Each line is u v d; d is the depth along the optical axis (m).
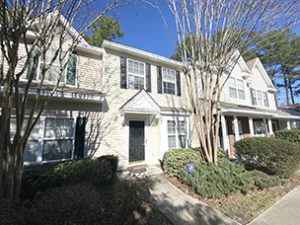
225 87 13.00
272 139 7.07
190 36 6.65
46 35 3.49
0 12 2.82
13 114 5.66
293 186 6.09
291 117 17.02
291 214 4.08
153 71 9.59
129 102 7.91
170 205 4.43
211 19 6.28
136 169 7.53
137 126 8.54
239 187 5.08
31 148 5.92
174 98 10.09
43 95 5.82
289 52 23.08
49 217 2.60
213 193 4.78
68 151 6.52
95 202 3.01
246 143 7.14
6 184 3.08
